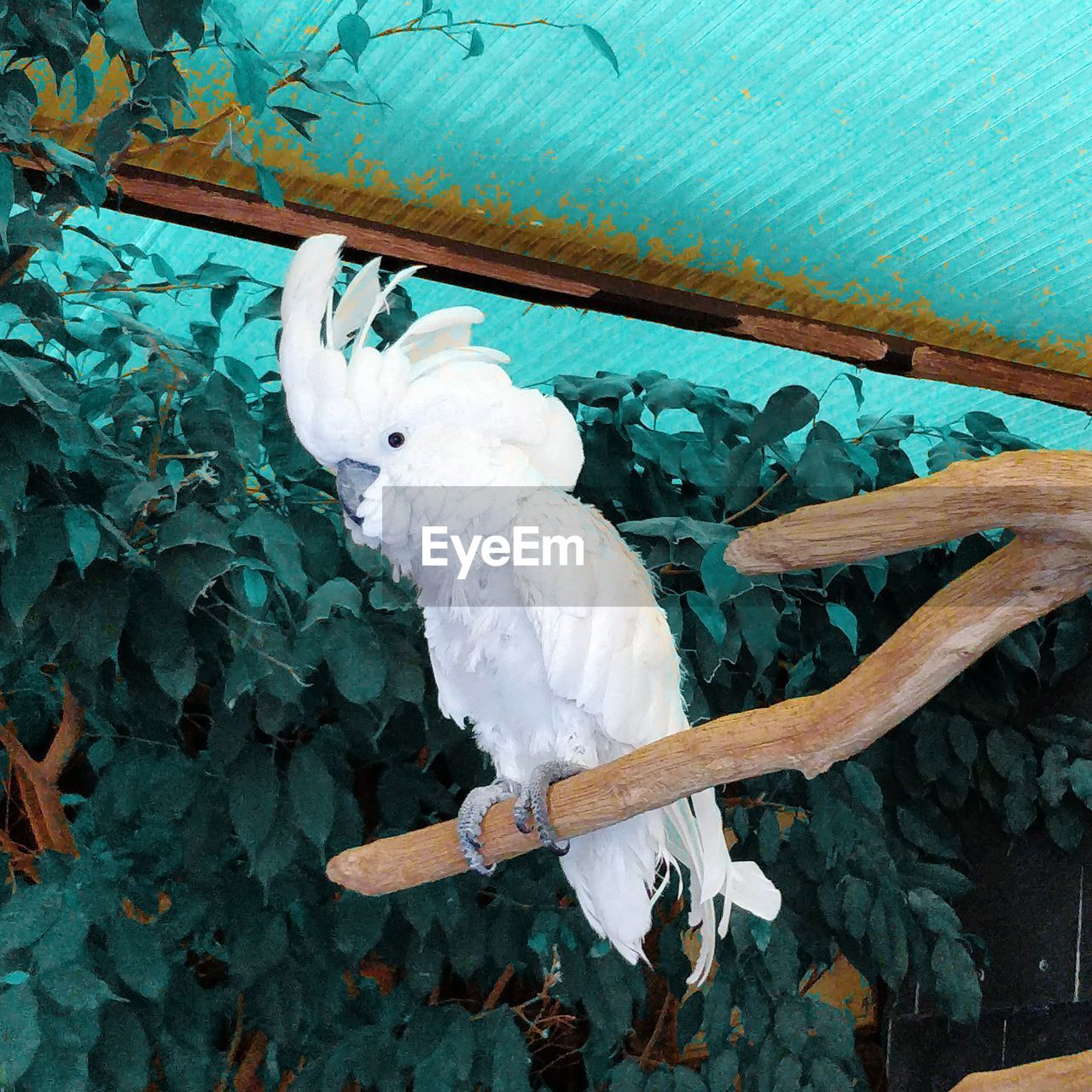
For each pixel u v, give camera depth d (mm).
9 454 1464
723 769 1142
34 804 2078
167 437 1931
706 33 1704
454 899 1995
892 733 2719
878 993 3139
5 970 1623
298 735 2053
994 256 2258
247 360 2568
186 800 1898
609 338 2555
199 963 2248
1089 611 2791
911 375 2590
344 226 2076
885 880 2422
